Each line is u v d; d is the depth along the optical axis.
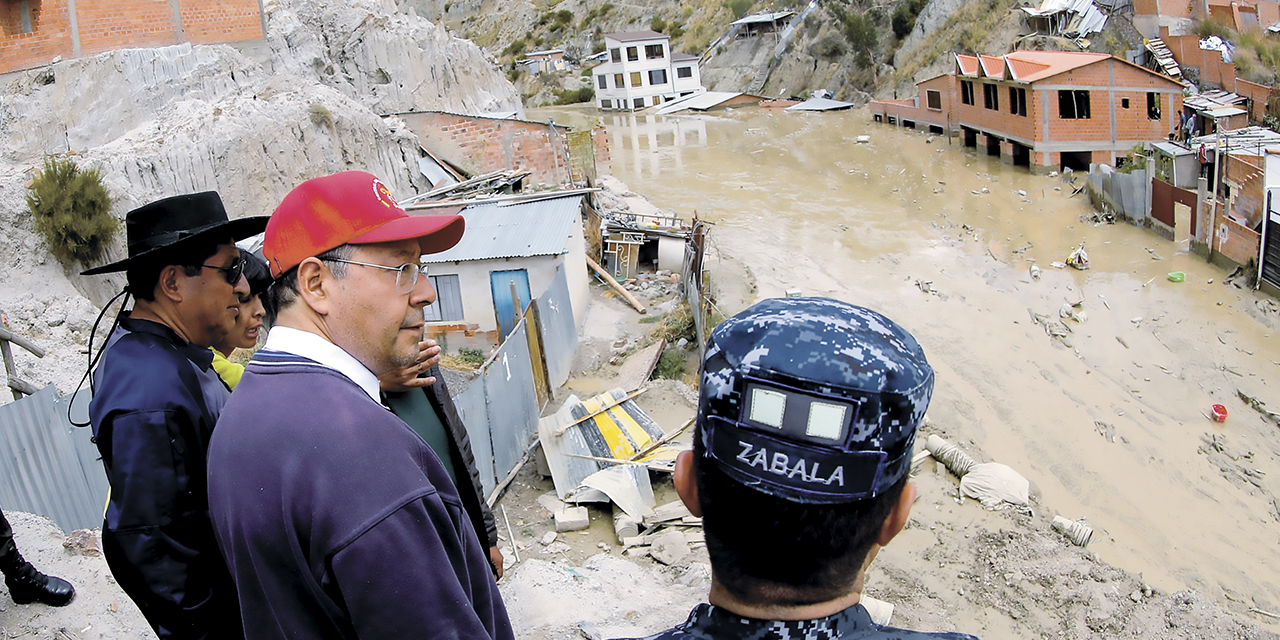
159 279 3.46
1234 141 27.48
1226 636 10.87
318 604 2.38
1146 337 21.08
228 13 31.44
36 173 20.28
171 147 24.28
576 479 12.72
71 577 6.67
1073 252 26.16
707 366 1.57
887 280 25.77
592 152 34.59
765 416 1.45
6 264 18.64
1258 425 17.48
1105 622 11.06
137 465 3.10
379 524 2.25
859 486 1.45
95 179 19.86
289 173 26.75
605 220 25.47
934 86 46.69
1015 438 17.06
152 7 28.70
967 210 32.53
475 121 34.31
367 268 2.61
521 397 14.06
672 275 23.81
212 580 3.27
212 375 3.62
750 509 1.47
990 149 41.66
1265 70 41.22
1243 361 19.67
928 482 14.79
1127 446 16.72
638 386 16.22
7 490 8.34
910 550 12.77
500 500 12.78
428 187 33.25
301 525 2.29
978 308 23.33
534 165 34.84
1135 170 29.19
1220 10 45.75
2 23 26.28
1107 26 48.50
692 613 1.66
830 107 59.75
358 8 44.09
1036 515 13.91
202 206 3.54
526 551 11.35
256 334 4.00
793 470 1.44
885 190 36.47
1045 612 11.30
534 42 107.38
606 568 9.71
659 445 13.60
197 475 3.27
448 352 19.62
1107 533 14.17
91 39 27.25
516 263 18.88
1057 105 36.62
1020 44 51.12
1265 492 15.37
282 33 39.28
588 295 21.94
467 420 11.79
